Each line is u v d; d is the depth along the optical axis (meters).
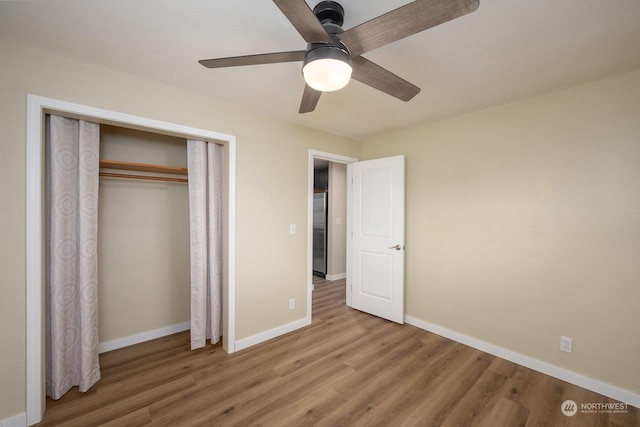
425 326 3.01
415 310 3.11
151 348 2.58
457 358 2.42
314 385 2.04
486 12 1.32
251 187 2.63
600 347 1.97
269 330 2.78
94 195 2.07
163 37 1.55
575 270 2.07
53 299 1.86
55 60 1.72
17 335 1.62
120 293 2.60
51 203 1.86
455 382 2.09
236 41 1.58
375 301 3.36
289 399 1.89
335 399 1.89
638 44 1.56
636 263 1.84
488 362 2.36
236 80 2.05
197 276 2.55
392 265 3.19
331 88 1.31
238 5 1.29
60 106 1.73
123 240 2.61
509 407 1.83
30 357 1.65
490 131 2.52
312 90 1.53
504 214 2.43
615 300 1.92
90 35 1.53
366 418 1.72
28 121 1.64
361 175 3.50
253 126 2.63
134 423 1.67
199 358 2.41
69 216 1.97
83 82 1.81
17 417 1.62
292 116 2.77
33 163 1.66
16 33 1.51
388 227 3.22
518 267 2.35
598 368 1.98
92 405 1.82
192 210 2.51
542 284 2.23
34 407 1.66
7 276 1.60
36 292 1.67
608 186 1.94
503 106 2.44
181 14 1.36
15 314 1.62
